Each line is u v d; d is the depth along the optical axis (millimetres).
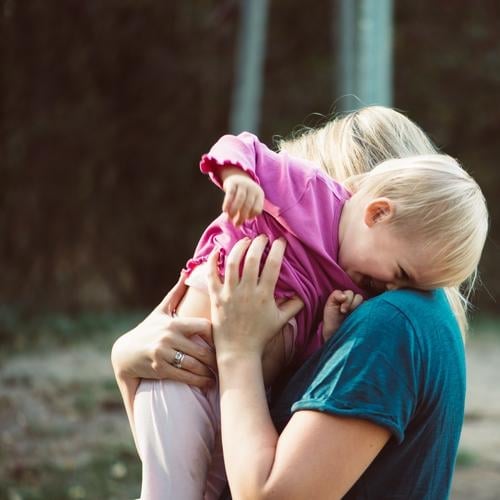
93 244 22047
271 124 22547
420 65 22672
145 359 3137
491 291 22719
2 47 21047
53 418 11242
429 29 22719
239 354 2973
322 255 3055
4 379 13328
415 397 2840
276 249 3029
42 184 21672
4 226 21484
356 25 15336
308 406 2783
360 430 2754
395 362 2809
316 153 3502
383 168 3053
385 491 2920
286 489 2717
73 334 17438
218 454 3201
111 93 22156
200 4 21781
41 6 20891
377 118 3441
